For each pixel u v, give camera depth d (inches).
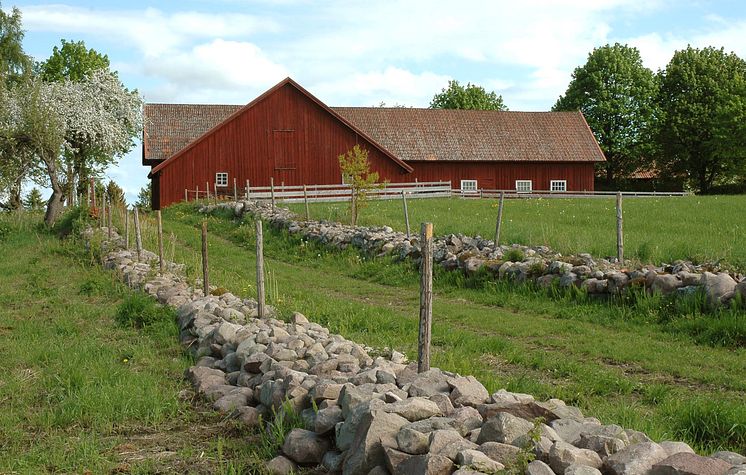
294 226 991.0
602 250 658.8
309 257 877.8
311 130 1867.6
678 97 2625.5
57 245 1000.9
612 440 186.9
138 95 2117.4
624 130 2578.7
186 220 1332.4
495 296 583.5
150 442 251.9
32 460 230.5
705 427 257.1
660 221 1024.9
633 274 514.9
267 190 1839.3
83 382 315.0
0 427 266.1
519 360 377.7
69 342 419.5
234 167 1822.1
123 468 224.5
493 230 876.6
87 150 2025.1
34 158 1485.0
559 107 2667.3
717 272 507.8
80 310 530.9
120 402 286.0
